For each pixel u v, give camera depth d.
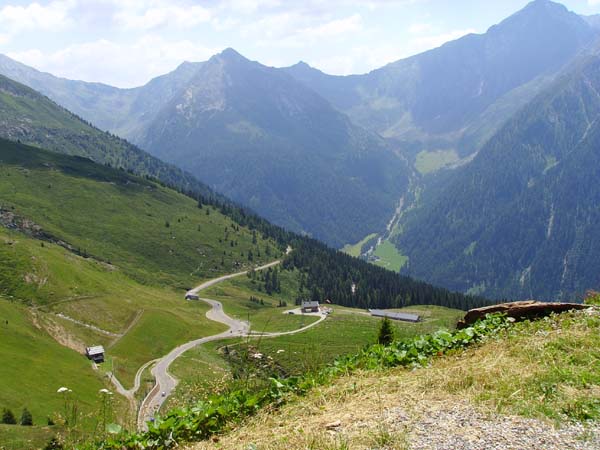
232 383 13.09
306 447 8.36
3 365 78.50
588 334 12.42
